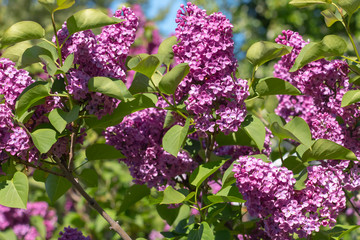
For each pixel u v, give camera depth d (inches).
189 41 42.8
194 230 43.7
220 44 42.2
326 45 43.7
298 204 41.8
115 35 43.7
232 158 48.3
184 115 43.6
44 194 78.4
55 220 80.6
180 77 41.9
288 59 46.4
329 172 42.9
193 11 43.1
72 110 41.6
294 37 46.1
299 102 51.5
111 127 46.6
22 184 41.6
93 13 41.5
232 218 46.4
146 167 46.6
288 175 41.1
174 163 46.3
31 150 42.8
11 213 70.5
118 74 43.3
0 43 42.1
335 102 45.9
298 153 45.4
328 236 43.1
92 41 42.8
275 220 40.9
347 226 43.8
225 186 42.4
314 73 45.7
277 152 54.5
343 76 46.2
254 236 47.0
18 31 42.0
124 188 77.0
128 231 74.0
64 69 41.0
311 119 47.7
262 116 58.0
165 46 45.9
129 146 46.9
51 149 43.4
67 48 42.8
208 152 45.4
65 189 48.2
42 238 73.9
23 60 42.8
